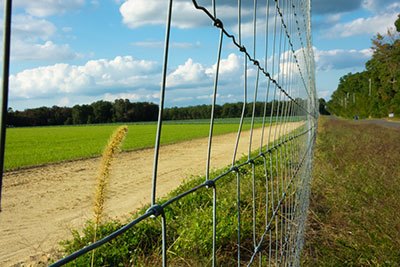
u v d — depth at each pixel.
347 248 5.35
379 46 67.44
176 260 4.68
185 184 9.59
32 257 5.94
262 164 11.18
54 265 0.80
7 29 0.55
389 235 5.45
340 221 6.58
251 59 2.33
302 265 4.97
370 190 8.25
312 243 5.82
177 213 6.78
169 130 52.72
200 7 1.47
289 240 4.02
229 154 21.80
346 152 15.47
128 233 5.53
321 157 14.27
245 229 5.76
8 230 7.67
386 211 6.48
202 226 5.58
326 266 5.04
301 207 5.32
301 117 7.73
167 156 21.62
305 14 7.19
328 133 30.72
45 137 42.62
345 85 132.62
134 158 20.64
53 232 7.50
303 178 6.09
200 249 5.02
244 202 7.09
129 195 10.83
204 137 38.28
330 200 7.92
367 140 21.89
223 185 8.51
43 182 13.59
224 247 5.44
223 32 1.70
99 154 22.94
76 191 11.87
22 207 9.81
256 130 48.03
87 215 8.80
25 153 24.08
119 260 4.98
